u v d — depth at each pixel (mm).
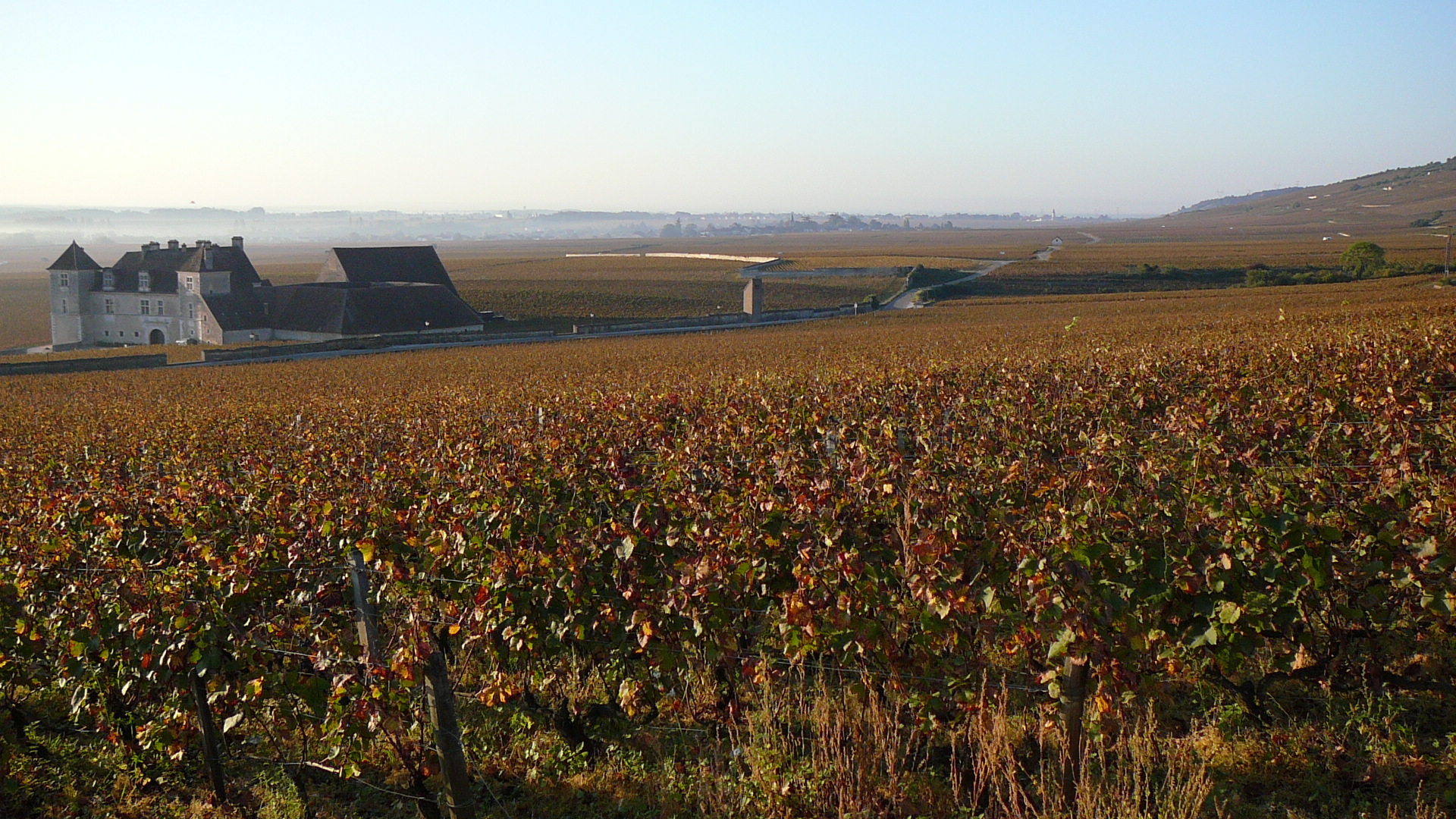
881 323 83000
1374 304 60188
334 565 8656
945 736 7422
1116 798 6215
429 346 76000
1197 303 83500
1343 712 7477
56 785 7941
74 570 8969
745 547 7871
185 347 82625
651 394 21578
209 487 11164
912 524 7660
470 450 12930
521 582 7789
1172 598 6836
